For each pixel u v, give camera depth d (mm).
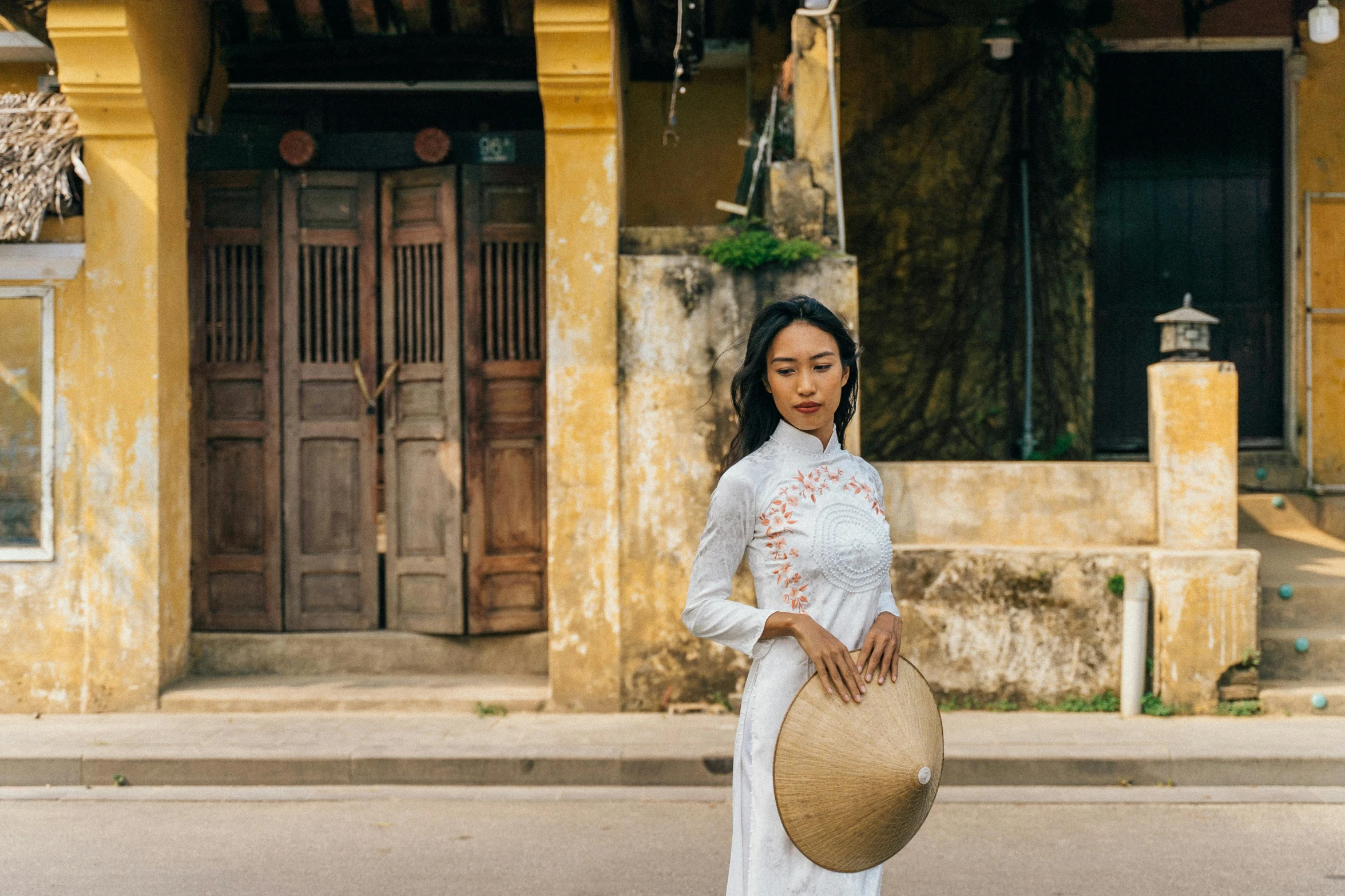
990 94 9398
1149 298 9648
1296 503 9094
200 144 7293
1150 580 6637
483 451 7223
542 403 7262
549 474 6793
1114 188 9648
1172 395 6734
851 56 9430
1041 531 6871
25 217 6488
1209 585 6531
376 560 7367
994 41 8680
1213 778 5754
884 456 9469
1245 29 9445
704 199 8984
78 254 6762
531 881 4520
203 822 5289
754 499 2605
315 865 4703
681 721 6594
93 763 5879
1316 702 6547
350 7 7352
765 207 7137
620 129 7324
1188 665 6547
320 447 7363
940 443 9477
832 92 6961
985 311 9438
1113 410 9680
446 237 7211
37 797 5684
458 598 7215
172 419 7055
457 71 7754
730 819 5336
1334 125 9375
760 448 2711
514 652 7301
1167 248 9625
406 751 5945
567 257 6785
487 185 7199
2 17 6738
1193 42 9453
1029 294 9297
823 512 2580
